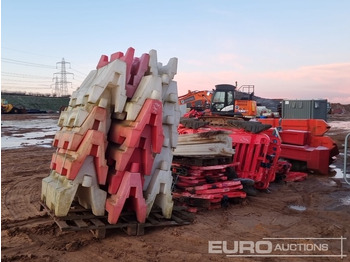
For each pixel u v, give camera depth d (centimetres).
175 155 770
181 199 764
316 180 1121
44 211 689
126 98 568
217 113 2077
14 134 2447
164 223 605
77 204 642
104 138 561
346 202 850
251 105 2336
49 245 527
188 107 2459
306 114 2045
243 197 802
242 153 939
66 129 627
